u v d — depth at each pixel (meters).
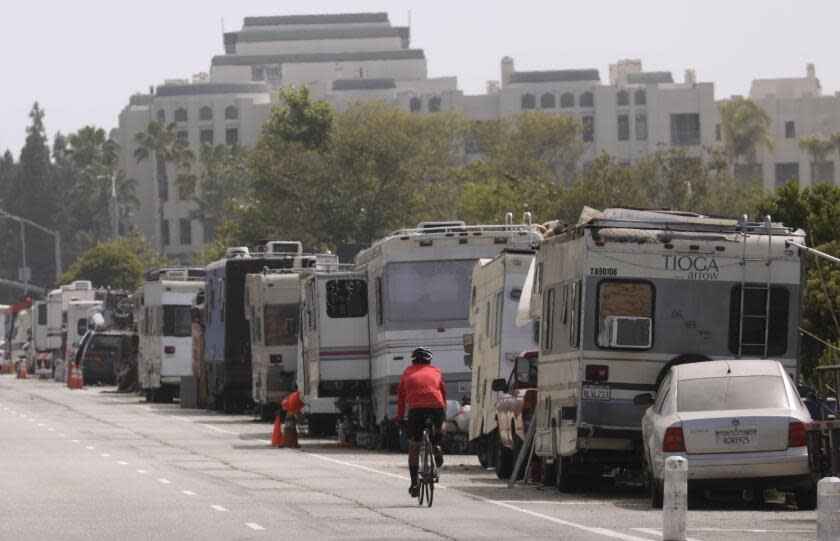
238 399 136.62
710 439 52.62
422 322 88.88
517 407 68.19
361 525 49.84
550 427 63.88
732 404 53.72
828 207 96.62
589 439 59.34
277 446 95.25
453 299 89.06
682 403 54.19
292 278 117.81
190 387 150.75
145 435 105.88
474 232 89.44
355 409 98.81
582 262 59.94
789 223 97.44
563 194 192.25
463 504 57.88
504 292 75.50
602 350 59.50
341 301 94.12
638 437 59.12
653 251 59.72
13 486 65.31
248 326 131.38
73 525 50.03
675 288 59.75
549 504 57.78
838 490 36.75
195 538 46.28
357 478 70.69
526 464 69.19
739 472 52.34
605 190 190.62
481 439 79.56
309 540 45.59
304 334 100.88
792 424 52.47
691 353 59.62
